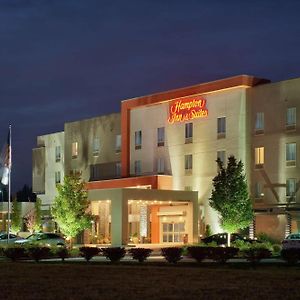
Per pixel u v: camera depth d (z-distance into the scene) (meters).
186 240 64.25
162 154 70.44
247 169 62.16
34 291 20.47
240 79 62.50
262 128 61.34
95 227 65.81
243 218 55.00
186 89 68.38
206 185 65.44
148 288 21.25
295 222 57.81
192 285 22.25
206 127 65.94
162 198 63.06
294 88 59.09
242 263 35.00
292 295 18.98
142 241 66.88
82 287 21.70
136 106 74.06
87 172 82.88
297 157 58.34
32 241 55.94
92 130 82.81
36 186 94.50
